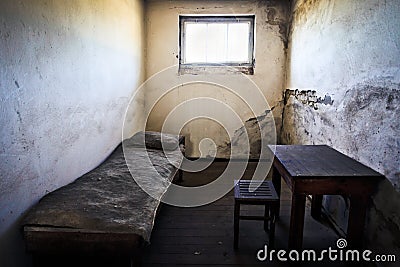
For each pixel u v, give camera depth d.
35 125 1.92
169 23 4.55
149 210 1.97
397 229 1.83
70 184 2.31
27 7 1.83
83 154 2.60
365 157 2.24
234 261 2.21
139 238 1.74
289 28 4.39
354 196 2.07
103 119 3.05
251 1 4.43
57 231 1.75
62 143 2.25
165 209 3.05
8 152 1.68
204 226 2.71
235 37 4.60
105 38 3.06
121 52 3.55
